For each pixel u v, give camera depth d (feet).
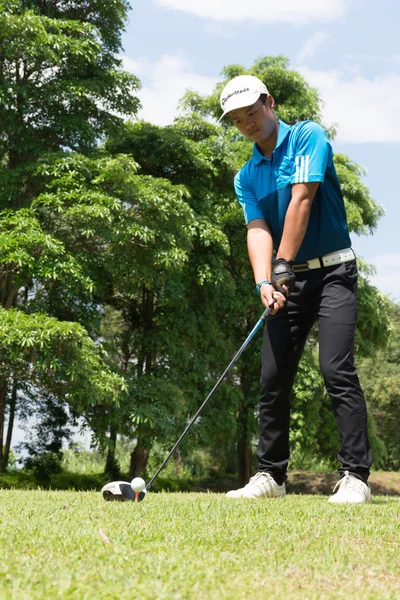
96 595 3.77
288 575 4.63
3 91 40.50
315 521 7.56
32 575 4.18
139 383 45.52
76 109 45.68
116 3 47.14
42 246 39.32
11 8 42.09
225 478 68.74
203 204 51.98
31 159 45.88
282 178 11.37
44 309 41.88
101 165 41.70
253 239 11.91
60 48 41.88
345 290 11.41
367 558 5.35
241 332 61.11
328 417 61.87
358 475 11.21
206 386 52.26
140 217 43.21
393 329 65.98
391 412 94.73
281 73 64.39
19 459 55.77
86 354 37.52
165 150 50.83
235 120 11.36
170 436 48.52
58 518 7.17
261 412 12.22
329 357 11.24
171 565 4.67
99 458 70.33
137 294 55.06
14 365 38.93
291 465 72.02
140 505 9.11
